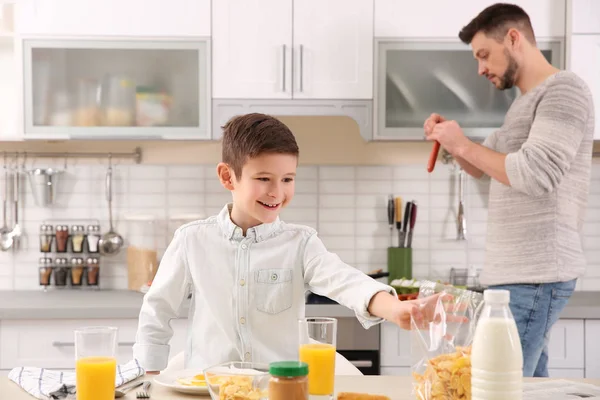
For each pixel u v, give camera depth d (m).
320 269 1.82
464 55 3.35
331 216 3.66
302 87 3.33
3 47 3.32
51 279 3.61
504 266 2.60
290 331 1.89
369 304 1.58
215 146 3.66
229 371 1.30
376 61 3.33
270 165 1.69
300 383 1.12
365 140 3.51
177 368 2.05
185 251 1.92
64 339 3.05
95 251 3.57
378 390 1.46
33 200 3.60
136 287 3.53
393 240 3.66
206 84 3.31
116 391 1.44
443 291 1.29
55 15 3.30
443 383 1.22
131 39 3.30
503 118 3.34
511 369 1.12
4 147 3.59
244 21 3.32
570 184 2.56
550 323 2.57
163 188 3.64
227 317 1.88
